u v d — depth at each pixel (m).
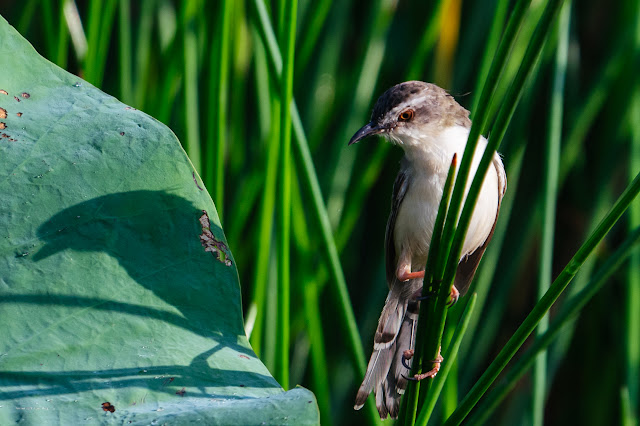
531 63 2.74
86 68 3.10
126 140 3.01
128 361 2.99
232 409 2.98
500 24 3.10
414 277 3.07
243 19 3.12
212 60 3.08
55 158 3.01
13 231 3.00
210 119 3.07
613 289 3.14
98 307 2.99
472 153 2.98
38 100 3.01
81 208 3.00
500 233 3.13
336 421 3.14
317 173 3.15
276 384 2.99
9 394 2.98
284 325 3.05
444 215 2.98
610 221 2.98
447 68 3.14
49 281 2.99
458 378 3.12
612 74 3.13
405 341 3.08
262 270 3.08
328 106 3.15
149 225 3.00
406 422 3.00
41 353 2.98
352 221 3.13
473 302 3.01
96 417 2.98
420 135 3.08
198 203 3.01
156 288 3.00
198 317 3.00
